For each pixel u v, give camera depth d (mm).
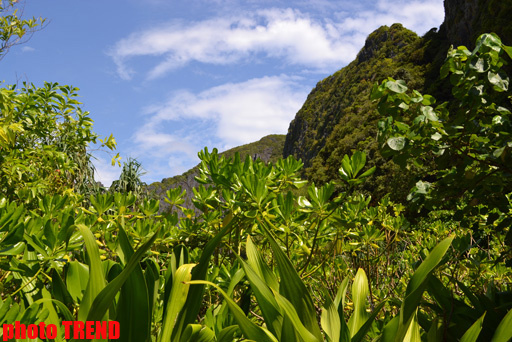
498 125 1809
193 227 2506
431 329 1263
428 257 1124
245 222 2318
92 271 1009
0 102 3025
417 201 2088
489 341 1351
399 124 1849
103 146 4816
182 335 1049
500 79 1672
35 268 1340
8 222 1236
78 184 5125
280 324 1104
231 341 1142
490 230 2363
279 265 1101
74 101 4359
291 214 2518
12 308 933
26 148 4082
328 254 2471
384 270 3203
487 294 1671
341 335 1166
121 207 2131
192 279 1146
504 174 1872
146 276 1172
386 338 1084
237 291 2143
